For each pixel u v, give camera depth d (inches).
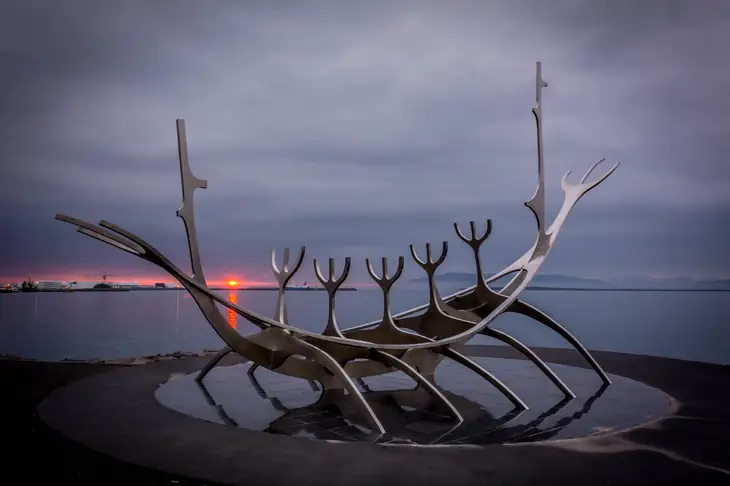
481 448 258.5
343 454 251.9
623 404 367.9
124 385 431.5
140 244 337.7
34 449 310.0
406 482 220.4
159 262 347.6
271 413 349.7
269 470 233.6
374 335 415.5
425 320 432.8
